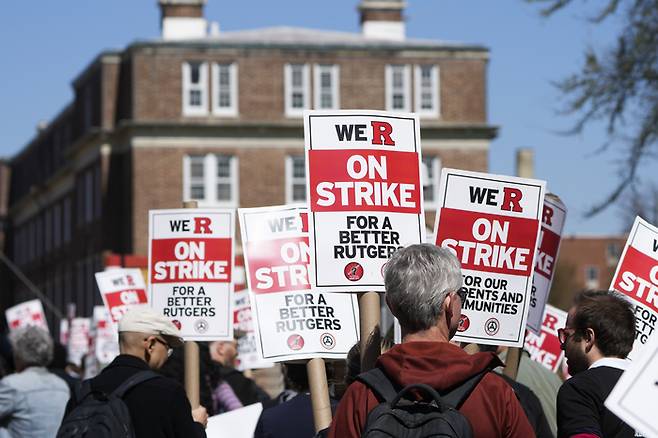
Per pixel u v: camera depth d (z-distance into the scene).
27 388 20.66
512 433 10.51
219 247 20.66
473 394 10.47
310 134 14.45
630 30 49.81
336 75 121.62
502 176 15.73
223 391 24.11
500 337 15.66
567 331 13.83
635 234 16.47
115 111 123.75
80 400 15.29
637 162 49.84
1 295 194.12
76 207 136.88
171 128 117.62
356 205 14.41
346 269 14.31
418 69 122.25
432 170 121.38
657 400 10.01
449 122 121.75
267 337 16.64
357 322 16.62
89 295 133.12
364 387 10.70
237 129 118.81
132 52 118.44
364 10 129.75
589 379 13.07
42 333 21.14
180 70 118.44
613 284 16.50
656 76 49.56
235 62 119.62
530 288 15.74
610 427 12.95
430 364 10.54
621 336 13.54
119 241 123.12
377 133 14.55
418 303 10.80
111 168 123.19
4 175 195.88
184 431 15.08
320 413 14.75
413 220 14.53
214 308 20.59
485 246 15.64
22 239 186.38
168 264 20.72
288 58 120.50
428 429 10.14
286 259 16.81
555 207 18.00
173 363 21.72
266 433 15.36
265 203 119.00
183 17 124.94
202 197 118.19
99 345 46.69
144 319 15.80
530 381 18.61
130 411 14.98
